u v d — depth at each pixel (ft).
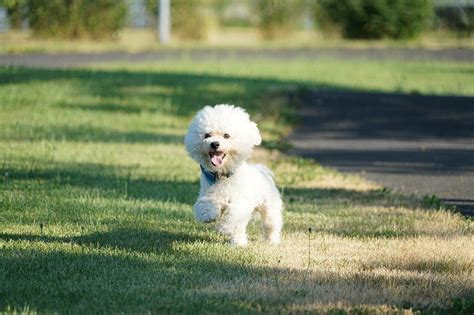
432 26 158.92
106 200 39.75
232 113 30.81
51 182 44.11
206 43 139.23
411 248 31.40
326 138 61.11
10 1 106.11
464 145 57.98
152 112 69.36
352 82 93.56
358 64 112.88
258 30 150.92
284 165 50.88
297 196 42.73
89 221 35.22
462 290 26.07
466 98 77.20
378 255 30.27
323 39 153.69
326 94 80.07
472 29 157.58
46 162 50.21
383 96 78.69
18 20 133.69
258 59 114.73
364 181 46.60
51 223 34.71
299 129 64.80
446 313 23.94
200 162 30.78
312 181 46.65
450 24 158.92
